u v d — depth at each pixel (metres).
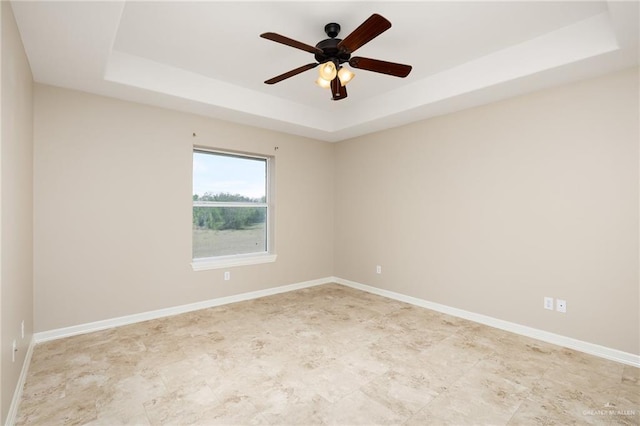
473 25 2.42
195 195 3.98
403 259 4.17
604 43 2.27
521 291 3.10
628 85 2.51
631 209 2.50
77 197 3.02
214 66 3.13
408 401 2.00
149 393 2.07
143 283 3.41
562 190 2.84
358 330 3.16
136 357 2.56
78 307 3.03
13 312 1.91
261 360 2.52
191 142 3.74
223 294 4.03
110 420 1.81
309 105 4.25
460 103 3.35
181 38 2.61
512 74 2.74
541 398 2.04
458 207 3.59
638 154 2.46
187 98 3.25
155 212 3.48
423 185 3.94
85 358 2.53
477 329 3.20
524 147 3.07
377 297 4.36
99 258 3.14
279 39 2.01
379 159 4.49
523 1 2.14
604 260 2.62
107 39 2.16
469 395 2.06
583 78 2.71
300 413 1.88
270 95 3.89
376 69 2.38
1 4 1.53
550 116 2.91
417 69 3.18
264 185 4.65
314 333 3.08
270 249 4.61
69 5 1.80
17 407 1.89
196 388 2.13
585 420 1.83
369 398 2.03
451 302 3.65
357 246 4.83
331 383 2.20
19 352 2.09
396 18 2.33
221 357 2.57
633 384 2.20
